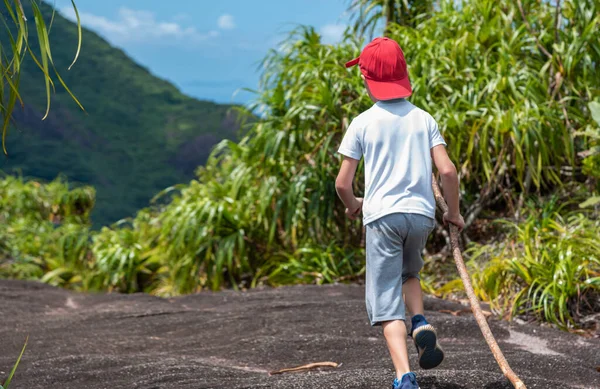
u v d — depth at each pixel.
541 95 6.61
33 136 67.12
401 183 2.79
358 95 6.70
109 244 8.43
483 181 6.58
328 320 4.66
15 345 4.36
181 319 4.99
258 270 7.12
